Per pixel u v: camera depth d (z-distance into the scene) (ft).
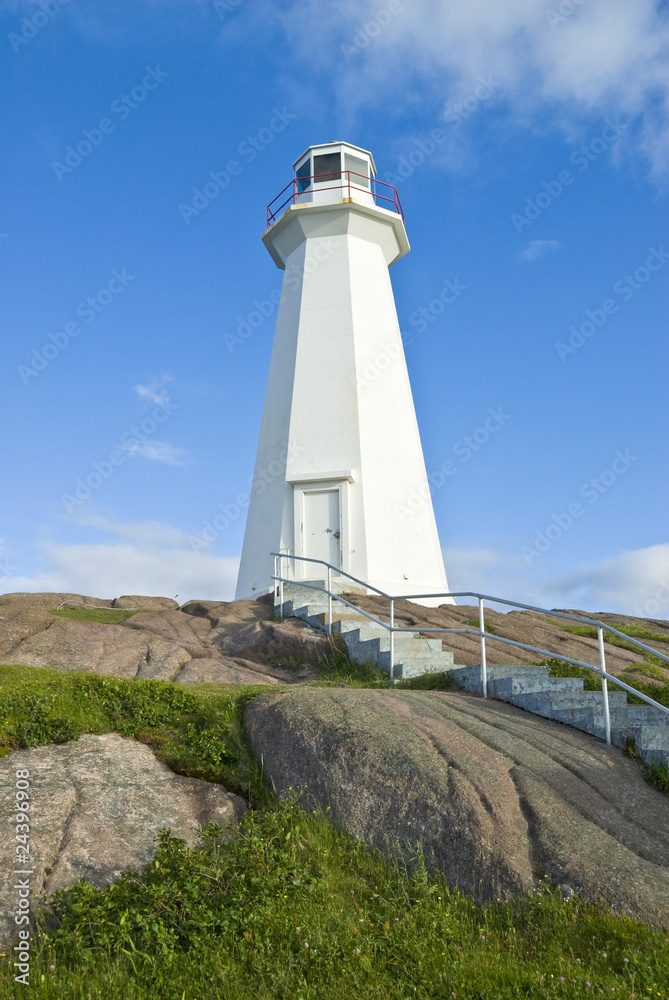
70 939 21.68
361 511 73.61
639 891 22.82
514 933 22.39
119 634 55.21
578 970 20.31
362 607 62.49
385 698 34.63
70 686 34.60
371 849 26.76
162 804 28.99
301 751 30.96
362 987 20.27
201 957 21.53
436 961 21.26
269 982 20.72
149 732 33.01
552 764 29.43
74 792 28.30
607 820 26.14
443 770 28.09
